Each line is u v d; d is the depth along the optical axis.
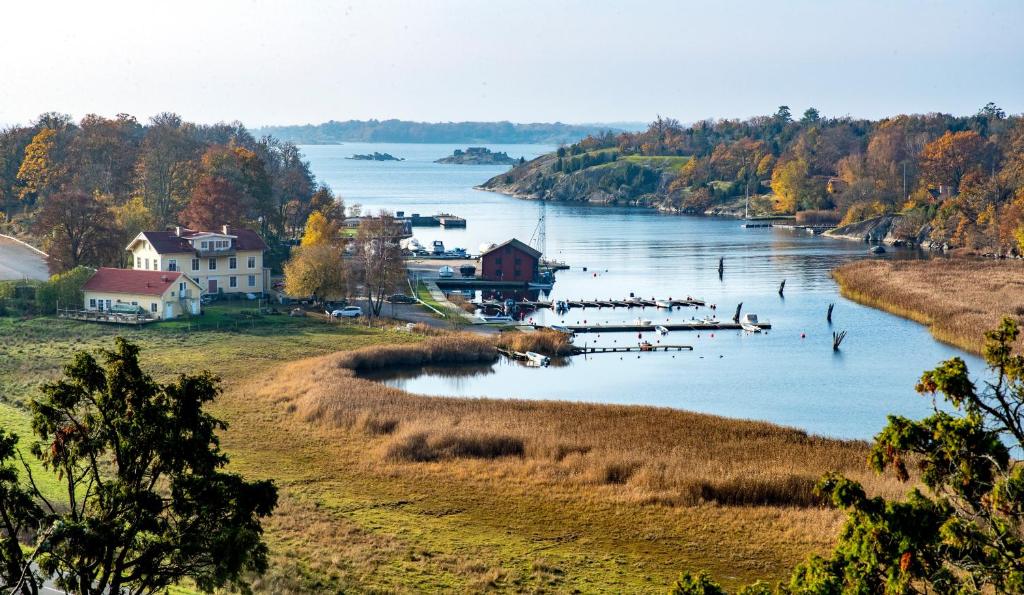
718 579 64.56
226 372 123.25
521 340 150.88
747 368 141.50
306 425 100.38
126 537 40.81
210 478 43.38
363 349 138.25
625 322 177.88
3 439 42.41
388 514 75.44
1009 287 194.38
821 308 191.25
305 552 65.25
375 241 173.62
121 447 42.47
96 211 177.62
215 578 42.97
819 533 71.94
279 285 191.62
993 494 38.59
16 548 39.88
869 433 107.75
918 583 42.41
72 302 158.62
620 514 76.50
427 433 94.12
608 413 105.81
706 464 86.19
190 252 170.12
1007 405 40.38
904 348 153.88
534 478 84.56
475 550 68.50
